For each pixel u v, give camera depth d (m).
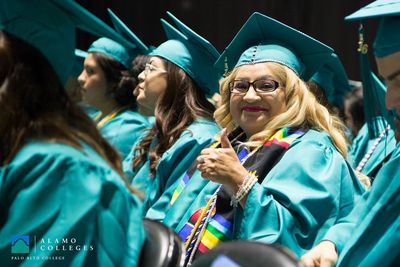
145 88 5.26
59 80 2.49
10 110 2.33
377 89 4.80
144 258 2.38
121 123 6.31
